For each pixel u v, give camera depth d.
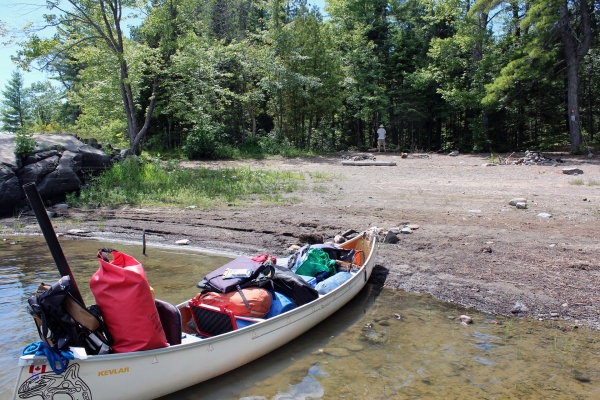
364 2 34.25
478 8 25.55
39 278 8.02
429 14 36.19
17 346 5.44
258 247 9.81
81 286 7.53
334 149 32.53
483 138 29.42
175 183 16.38
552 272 7.45
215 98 25.75
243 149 27.70
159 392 4.32
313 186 16.38
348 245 8.33
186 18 22.39
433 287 7.24
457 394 4.40
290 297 5.74
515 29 30.17
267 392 4.53
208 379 4.71
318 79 28.33
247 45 30.25
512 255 8.29
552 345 5.37
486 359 5.07
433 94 34.34
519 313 6.26
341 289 6.31
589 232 9.35
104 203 14.21
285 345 5.48
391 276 7.76
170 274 8.20
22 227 12.06
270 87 28.08
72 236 11.13
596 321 5.93
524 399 4.29
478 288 7.07
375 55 34.53
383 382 4.65
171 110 24.17
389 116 36.28
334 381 4.70
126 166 17.12
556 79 27.89
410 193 14.51
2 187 12.98
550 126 33.28
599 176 16.70
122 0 20.30
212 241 10.34
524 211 11.36
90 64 21.98
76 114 41.50
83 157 15.95
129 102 21.45
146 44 22.44
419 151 30.72
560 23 23.67
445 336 5.66
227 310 5.04
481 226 10.20
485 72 27.92
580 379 4.63
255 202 13.89
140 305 4.15
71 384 3.82
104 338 4.17
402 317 6.26
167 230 11.30
